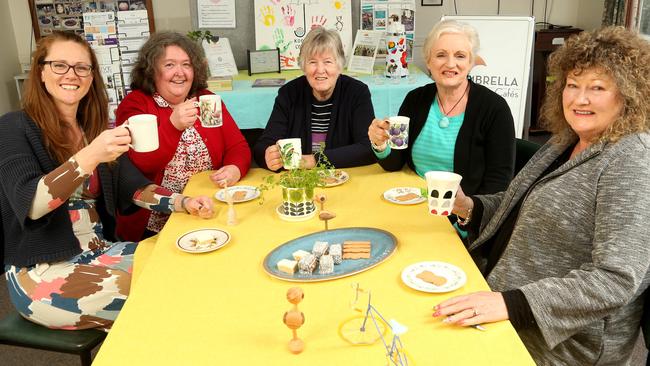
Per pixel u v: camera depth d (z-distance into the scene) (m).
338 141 2.55
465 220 1.83
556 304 1.23
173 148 2.36
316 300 1.28
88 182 1.92
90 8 4.79
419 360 1.06
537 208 1.48
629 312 1.44
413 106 2.37
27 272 1.78
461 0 5.07
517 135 4.06
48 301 1.72
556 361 1.46
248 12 4.20
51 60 1.76
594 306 1.24
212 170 2.37
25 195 1.59
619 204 1.29
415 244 1.55
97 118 1.97
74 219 1.90
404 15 4.20
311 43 2.40
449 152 2.27
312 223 1.74
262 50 4.12
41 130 1.79
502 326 1.17
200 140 2.41
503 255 1.58
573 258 1.43
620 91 1.33
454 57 2.15
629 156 1.32
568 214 1.41
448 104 2.29
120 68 4.55
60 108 1.87
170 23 5.01
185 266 1.48
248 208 1.89
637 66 1.32
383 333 1.15
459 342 1.12
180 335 1.17
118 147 1.55
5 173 1.66
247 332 1.17
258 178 2.25
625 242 1.25
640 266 1.24
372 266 1.42
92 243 1.93
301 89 2.60
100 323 1.76
